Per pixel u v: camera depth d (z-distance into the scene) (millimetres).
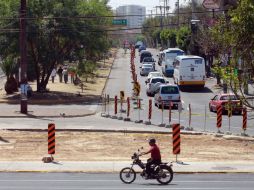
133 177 49562
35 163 60375
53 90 150125
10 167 57906
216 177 53344
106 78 194625
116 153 69625
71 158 65188
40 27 133000
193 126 93312
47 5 136250
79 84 165750
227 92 133750
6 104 124625
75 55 141250
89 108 119125
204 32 181750
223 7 159750
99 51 145000
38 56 138750
